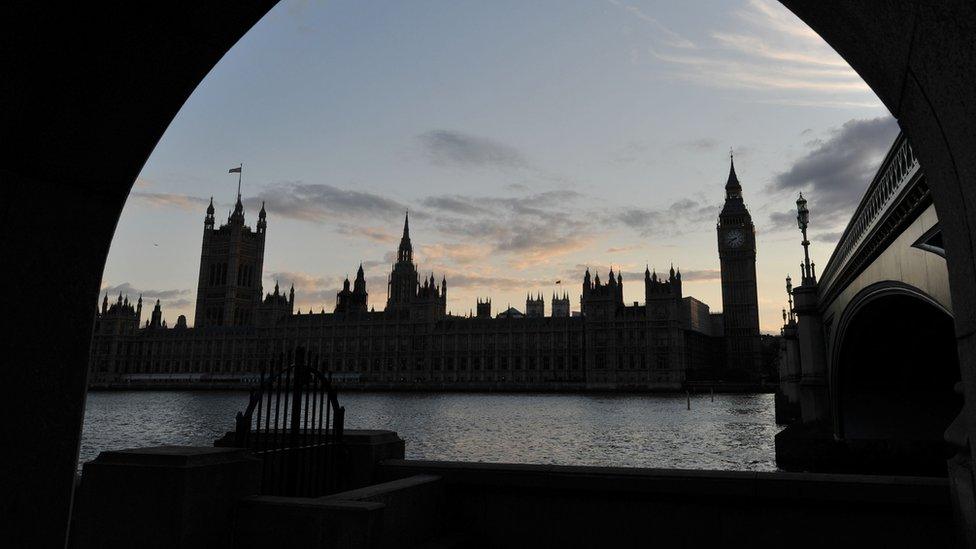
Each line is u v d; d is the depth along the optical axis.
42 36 2.92
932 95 3.00
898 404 27.48
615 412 85.00
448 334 195.38
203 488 5.51
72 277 3.35
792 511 6.61
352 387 189.38
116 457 5.60
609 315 180.25
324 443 7.68
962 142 2.85
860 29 3.30
